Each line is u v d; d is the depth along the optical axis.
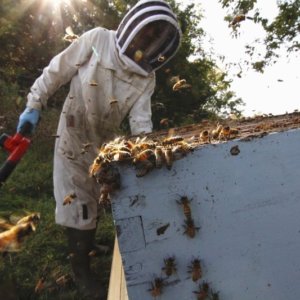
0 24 7.99
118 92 3.12
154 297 1.39
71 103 3.19
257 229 1.39
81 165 3.19
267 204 1.38
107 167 1.31
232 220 1.38
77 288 3.27
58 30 10.19
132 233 1.35
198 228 1.37
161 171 1.33
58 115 8.40
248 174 1.36
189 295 1.40
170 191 1.34
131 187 1.33
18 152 2.55
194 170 1.34
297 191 1.38
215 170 1.35
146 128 3.16
